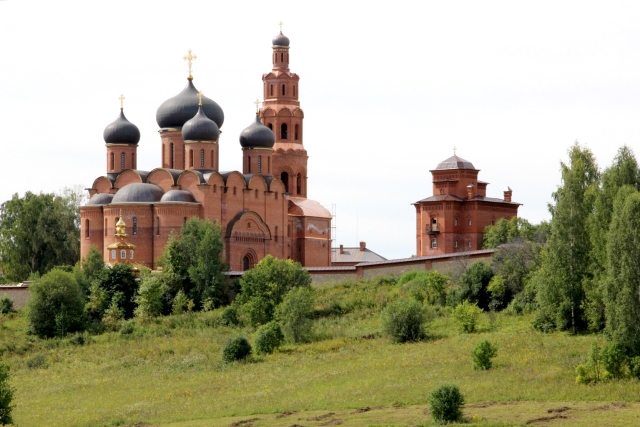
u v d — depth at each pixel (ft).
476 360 432.66
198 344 557.33
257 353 519.60
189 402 433.07
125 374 508.53
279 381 453.58
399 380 429.38
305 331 540.11
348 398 409.28
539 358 438.81
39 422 422.82
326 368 467.52
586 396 387.14
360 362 471.21
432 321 540.11
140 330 601.62
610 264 429.38
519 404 382.42
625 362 408.05
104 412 430.20
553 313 490.90
